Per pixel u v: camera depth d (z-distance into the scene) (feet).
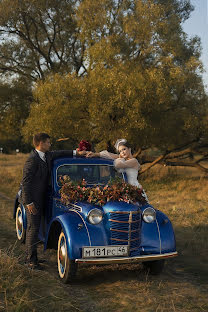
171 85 45.14
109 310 12.43
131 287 14.73
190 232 25.27
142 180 59.31
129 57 49.49
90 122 46.09
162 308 12.56
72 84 43.80
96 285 14.90
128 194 15.38
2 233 23.93
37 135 16.88
